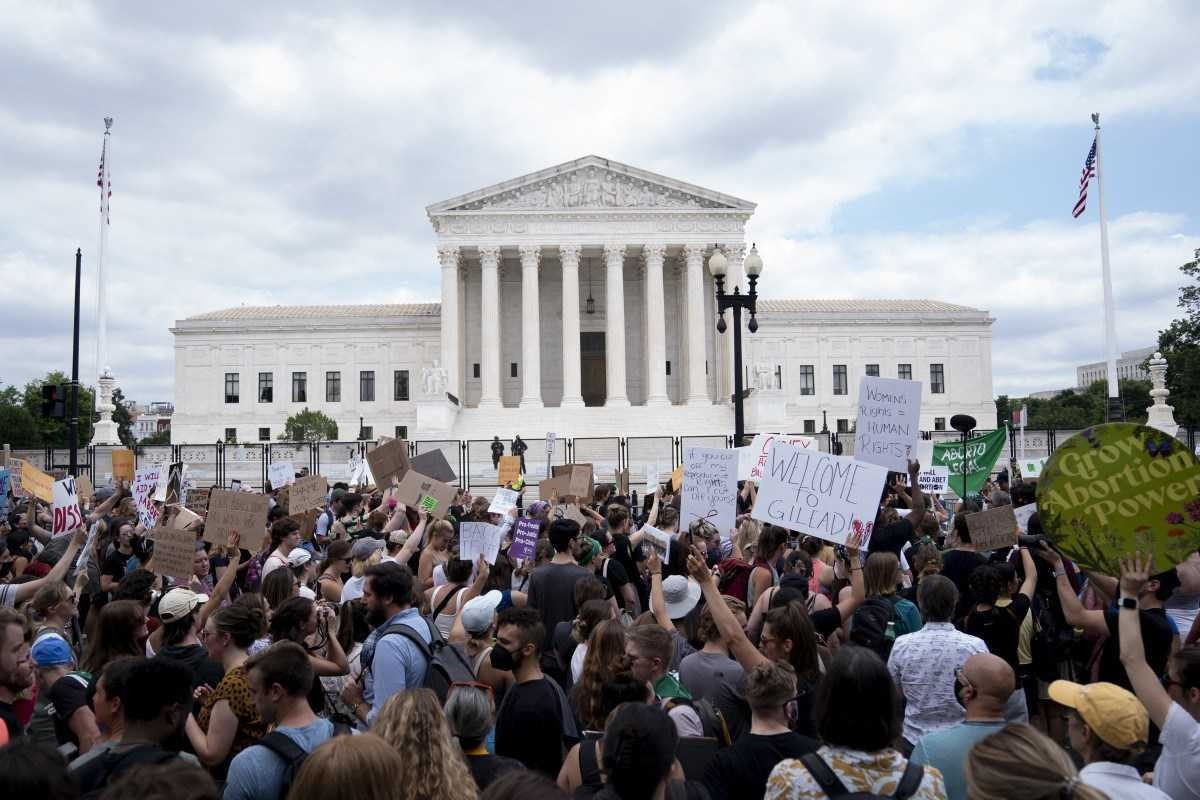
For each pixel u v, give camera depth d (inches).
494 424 3309.5
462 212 3454.7
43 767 201.2
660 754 228.4
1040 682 470.0
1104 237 2148.1
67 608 426.3
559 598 500.1
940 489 1002.7
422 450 2746.1
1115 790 240.1
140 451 2539.4
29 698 369.1
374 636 391.5
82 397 4916.3
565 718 340.8
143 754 268.2
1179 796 260.2
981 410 4357.8
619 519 626.2
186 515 669.3
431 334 4239.7
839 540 478.9
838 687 246.2
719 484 624.1
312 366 4259.4
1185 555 311.0
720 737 337.4
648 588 623.2
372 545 588.1
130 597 429.1
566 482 1061.8
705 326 3703.3
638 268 3880.4
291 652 303.7
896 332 4362.7
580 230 3467.0
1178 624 426.3
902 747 383.9
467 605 408.8
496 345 3440.0
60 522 690.8
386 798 214.5
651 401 3408.0
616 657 324.8
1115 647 381.4
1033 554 505.0
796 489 494.6
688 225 3486.7
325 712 420.2
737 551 612.7
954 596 368.2
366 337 4259.4
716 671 370.6
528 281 3449.8
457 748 268.5
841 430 4291.3
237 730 327.0
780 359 4323.3
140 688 277.0
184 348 4274.1
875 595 458.6
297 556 580.1
